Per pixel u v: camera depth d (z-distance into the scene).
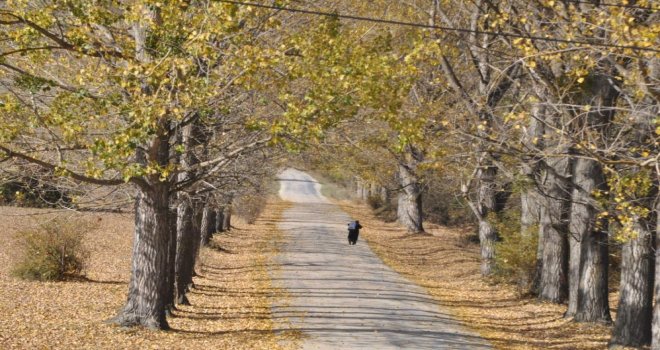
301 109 20.12
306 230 75.50
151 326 24.08
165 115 20.14
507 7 25.33
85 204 25.50
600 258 28.23
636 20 20.62
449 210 81.56
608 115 23.97
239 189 34.09
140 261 24.12
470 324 29.80
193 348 21.86
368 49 21.78
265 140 21.88
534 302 35.12
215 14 18.78
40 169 23.25
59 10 20.66
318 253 55.62
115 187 26.11
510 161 27.56
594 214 27.52
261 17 21.47
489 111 23.08
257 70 19.97
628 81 18.38
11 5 19.53
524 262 37.41
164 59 18.80
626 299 23.91
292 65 20.00
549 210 31.62
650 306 23.91
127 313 24.19
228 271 44.53
